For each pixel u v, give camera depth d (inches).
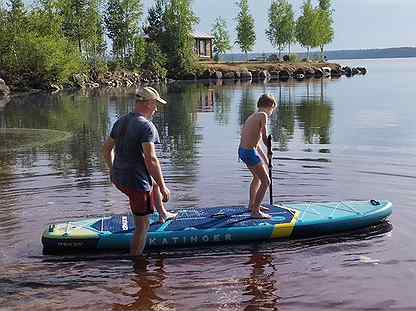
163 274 211.6
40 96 1397.6
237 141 560.4
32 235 256.1
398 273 206.4
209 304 185.0
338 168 394.9
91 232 241.0
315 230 251.0
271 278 205.2
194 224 251.0
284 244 242.7
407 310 178.4
